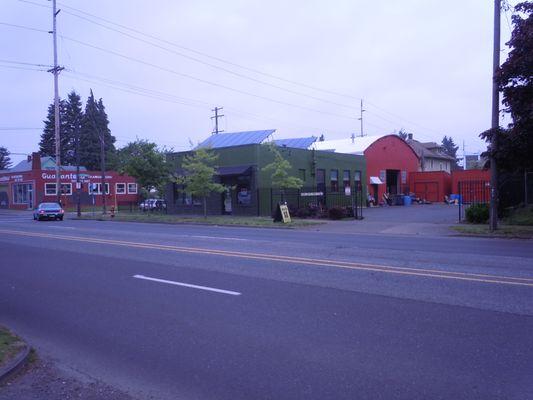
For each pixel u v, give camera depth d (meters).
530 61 16.61
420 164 62.25
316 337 5.95
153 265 11.57
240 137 38.47
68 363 5.44
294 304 7.52
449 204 47.38
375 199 47.03
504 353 5.26
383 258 11.95
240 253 13.20
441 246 14.72
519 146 17.56
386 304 7.36
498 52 19.08
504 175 23.22
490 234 18.16
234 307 7.46
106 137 82.06
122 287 9.21
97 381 4.91
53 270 11.40
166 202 37.50
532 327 6.12
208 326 6.55
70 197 57.22
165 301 8.00
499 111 19.02
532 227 19.67
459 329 6.09
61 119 83.38
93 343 6.08
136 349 5.79
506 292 7.96
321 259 11.86
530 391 4.36
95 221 33.06
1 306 8.11
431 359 5.14
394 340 5.76
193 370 5.08
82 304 8.05
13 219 38.38
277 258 12.12
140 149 35.53
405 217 28.33
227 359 5.34
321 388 4.52
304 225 24.17
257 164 31.42
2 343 5.80
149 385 4.77
